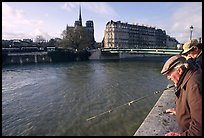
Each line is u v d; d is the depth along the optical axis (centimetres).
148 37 15250
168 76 248
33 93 2775
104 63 6738
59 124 1750
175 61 238
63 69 5206
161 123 365
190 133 215
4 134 1600
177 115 256
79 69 5150
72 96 2592
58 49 8394
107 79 3656
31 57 7412
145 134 330
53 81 3572
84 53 8281
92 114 1939
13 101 2409
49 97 2572
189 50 324
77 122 1767
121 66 5731
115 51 8406
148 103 2164
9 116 1942
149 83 3256
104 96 2562
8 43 9681
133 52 7762
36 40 13762
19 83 3441
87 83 3347
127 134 1507
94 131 1585
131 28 14075
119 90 2845
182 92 242
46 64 6669
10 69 5381
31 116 1941
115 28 13050
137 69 5000
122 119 1766
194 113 213
